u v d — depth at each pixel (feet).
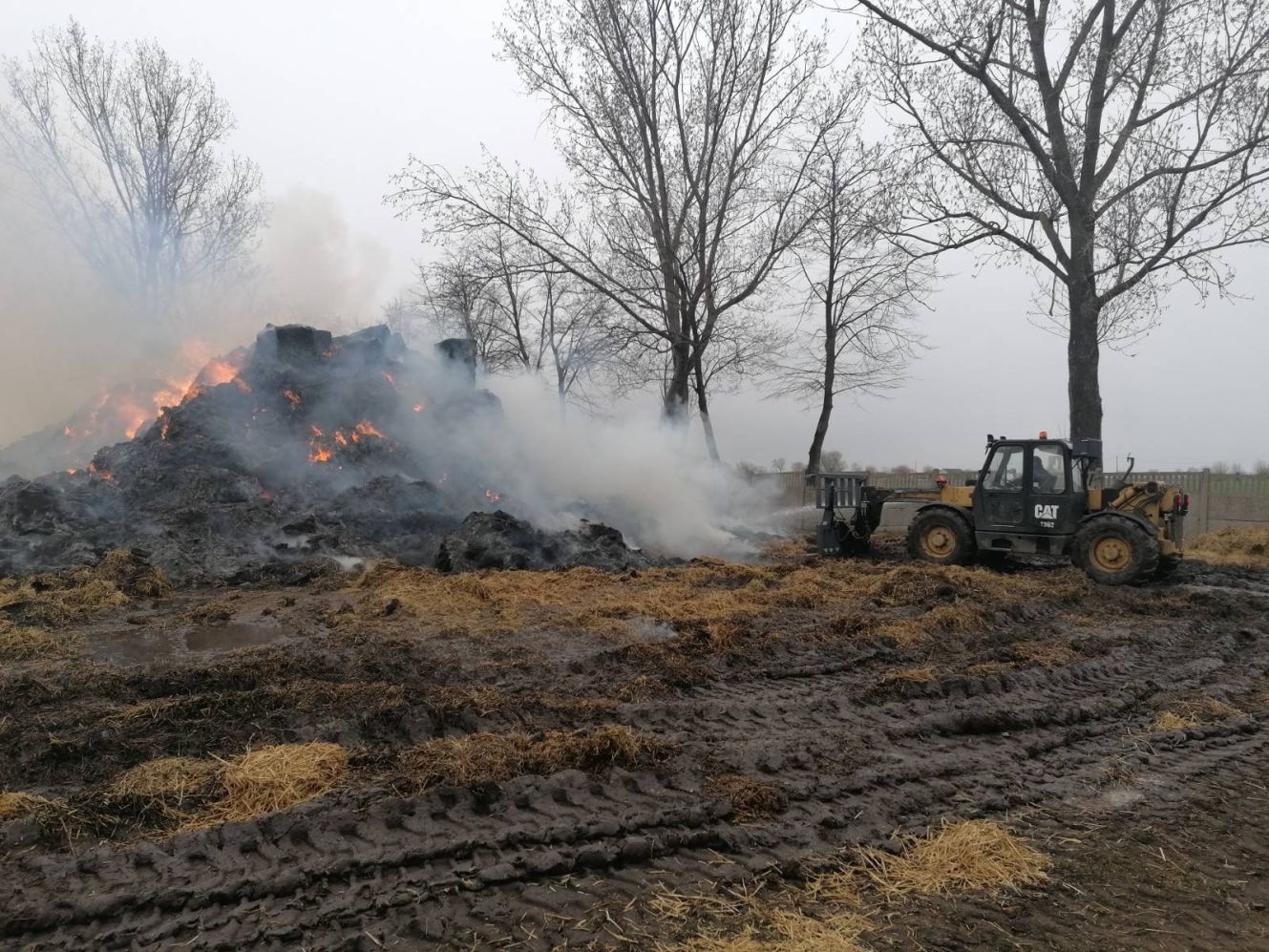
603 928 10.77
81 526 39.73
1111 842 13.93
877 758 17.16
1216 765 17.78
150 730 16.92
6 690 18.75
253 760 15.05
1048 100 56.13
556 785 14.62
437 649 24.29
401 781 14.47
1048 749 18.62
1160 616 34.27
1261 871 13.01
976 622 29.96
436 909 11.07
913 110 58.23
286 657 22.02
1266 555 56.80
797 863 12.56
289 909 10.96
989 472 45.88
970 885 12.31
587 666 23.11
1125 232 55.57
